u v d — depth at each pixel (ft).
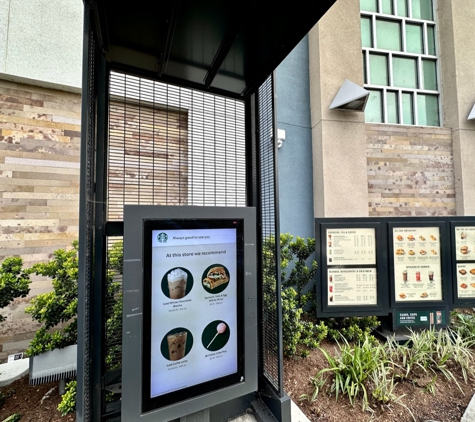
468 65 15.75
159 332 5.00
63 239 10.32
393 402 6.81
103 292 5.57
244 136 8.16
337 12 13.56
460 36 15.74
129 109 6.78
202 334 5.46
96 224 5.49
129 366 4.67
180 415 5.13
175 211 5.23
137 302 4.78
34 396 6.86
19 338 9.45
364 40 15.51
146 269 4.89
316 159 13.52
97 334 5.38
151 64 6.39
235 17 5.08
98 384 5.35
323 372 7.64
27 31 9.64
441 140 15.75
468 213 15.17
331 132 13.14
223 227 5.78
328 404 6.79
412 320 9.99
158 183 7.30
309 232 13.69
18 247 9.62
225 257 5.79
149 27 5.23
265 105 7.18
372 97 15.53
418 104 16.26
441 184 15.55
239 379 5.82
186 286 5.32
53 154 10.27
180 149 7.50
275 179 6.63
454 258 10.41
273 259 6.75
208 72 6.80
